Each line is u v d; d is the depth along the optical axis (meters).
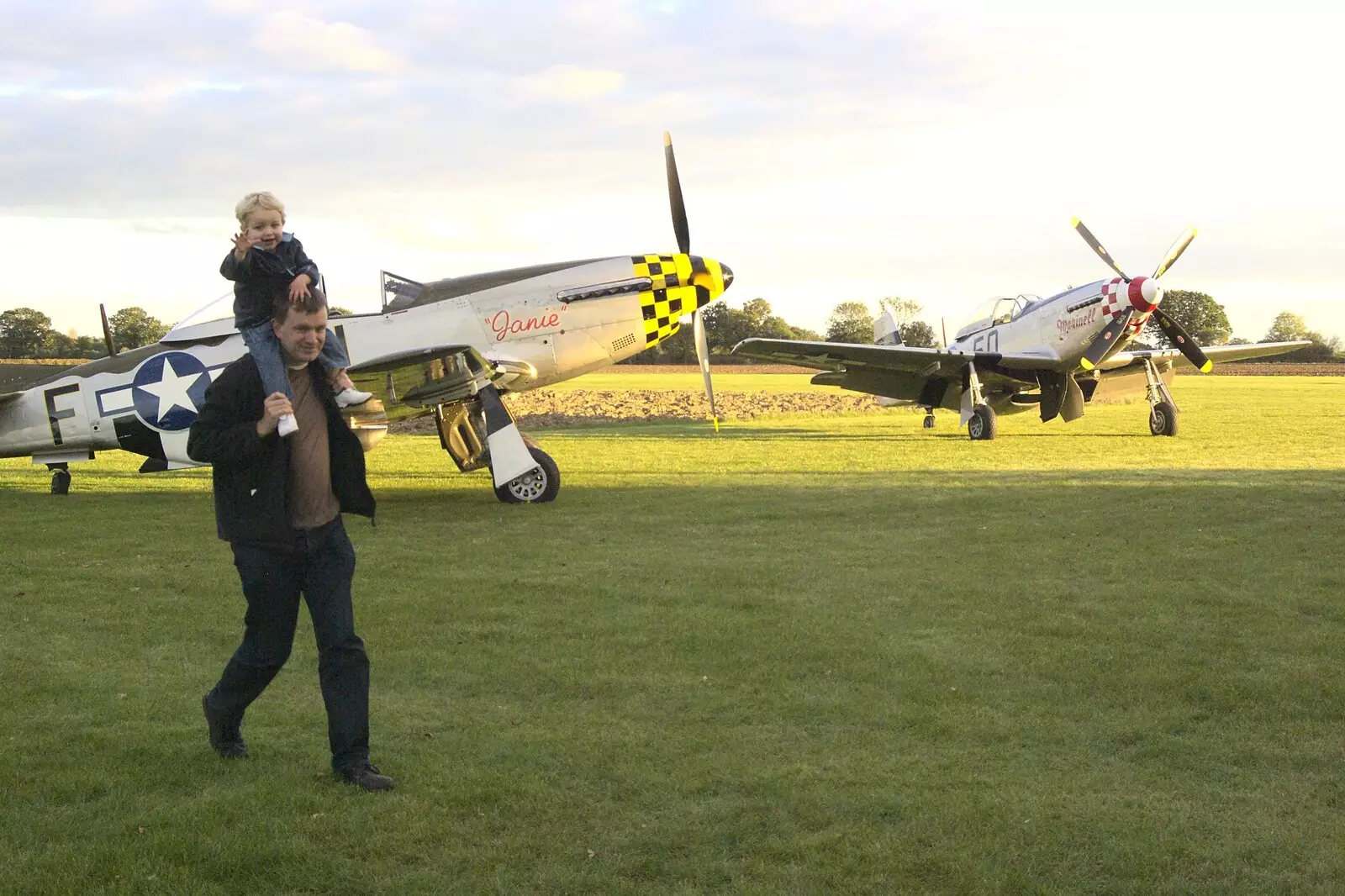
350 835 3.02
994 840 2.96
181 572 6.93
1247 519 8.60
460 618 5.61
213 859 2.85
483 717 4.06
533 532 8.60
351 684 3.40
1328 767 3.49
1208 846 2.91
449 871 2.81
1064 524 8.51
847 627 5.34
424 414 11.83
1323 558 6.94
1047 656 4.78
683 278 12.38
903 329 71.94
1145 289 17.58
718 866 2.82
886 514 9.25
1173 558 7.00
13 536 8.52
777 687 4.40
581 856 2.89
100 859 2.85
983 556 7.21
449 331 11.62
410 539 8.27
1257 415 23.89
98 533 8.74
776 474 12.83
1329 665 4.57
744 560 7.23
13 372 12.18
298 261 3.33
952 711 4.07
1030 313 19.53
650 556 7.43
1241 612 5.54
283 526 3.30
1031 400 20.72
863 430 21.45
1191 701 4.16
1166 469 12.67
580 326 11.95
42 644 5.12
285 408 3.17
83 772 3.47
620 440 18.81
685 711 4.11
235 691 3.53
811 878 2.75
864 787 3.34
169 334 11.59
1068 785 3.34
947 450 16.02
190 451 3.27
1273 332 90.06
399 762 3.56
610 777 3.44
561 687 4.43
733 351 19.61
